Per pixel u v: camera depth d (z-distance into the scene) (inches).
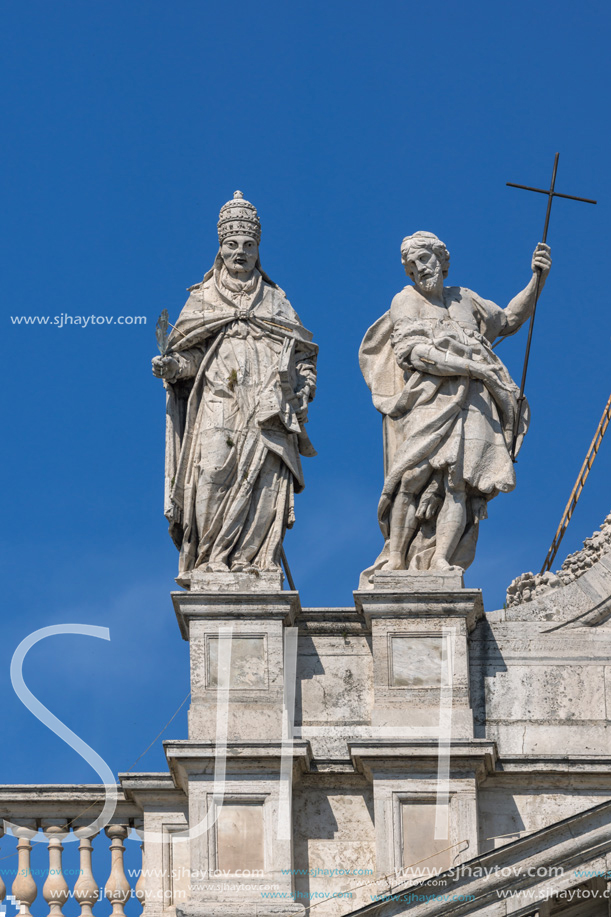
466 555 2272.4
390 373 2336.4
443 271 2365.9
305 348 2341.3
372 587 2231.8
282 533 2266.2
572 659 2220.7
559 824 1991.9
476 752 2132.1
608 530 2273.6
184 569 2249.0
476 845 2118.6
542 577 2266.2
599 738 2191.2
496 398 2300.7
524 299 2374.5
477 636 2234.3
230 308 2337.6
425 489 2272.4
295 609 2220.7
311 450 2316.7
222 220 2365.9
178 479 2273.6
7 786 2166.6
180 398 2319.1
